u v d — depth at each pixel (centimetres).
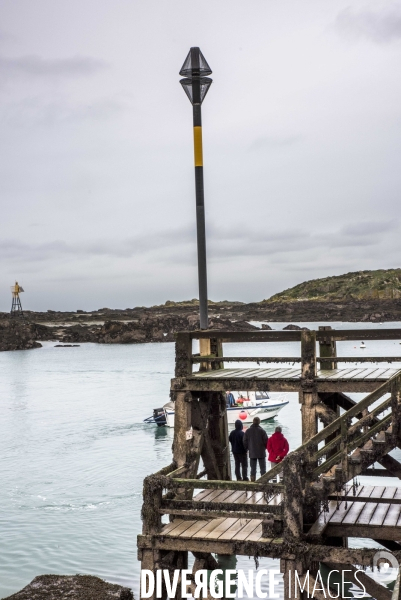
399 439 1114
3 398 5725
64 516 1981
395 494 1338
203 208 1554
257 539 1080
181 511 1117
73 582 1329
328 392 1337
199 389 1318
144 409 4553
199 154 1558
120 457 2889
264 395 3922
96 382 7144
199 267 1549
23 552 1659
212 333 1334
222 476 1475
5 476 2572
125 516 1973
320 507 1196
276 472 1209
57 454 3009
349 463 1126
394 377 1120
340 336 1292
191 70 1540
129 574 1499
